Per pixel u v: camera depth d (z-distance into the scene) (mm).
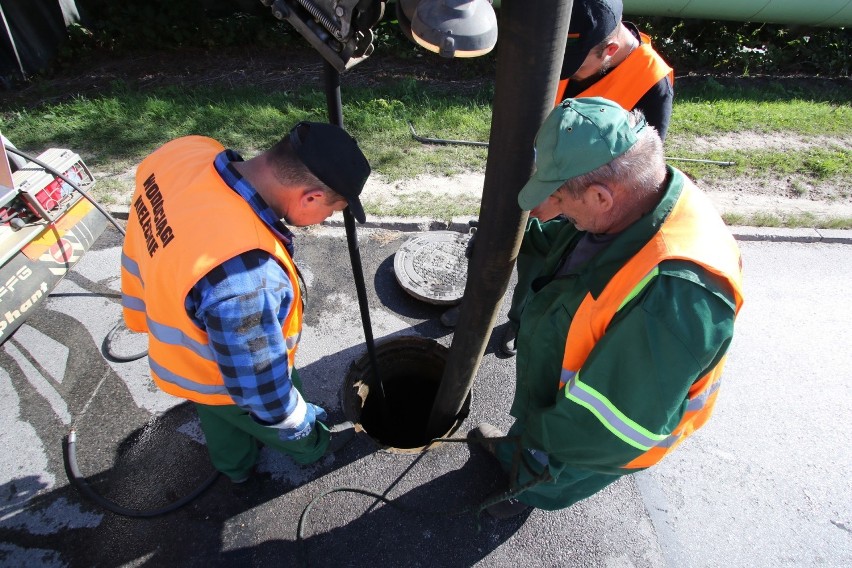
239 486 2549
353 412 2871
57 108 5023
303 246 3855
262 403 1610
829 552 2508
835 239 4258
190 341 1672
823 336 3545
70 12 5996
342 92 5547
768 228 4305
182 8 6195
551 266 2049
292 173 1531
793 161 5137
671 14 6434
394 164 4641
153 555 2326
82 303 3346
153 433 2729
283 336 1620
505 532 2471
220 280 1445
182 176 1687
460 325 2168
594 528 2514
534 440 1854
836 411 3113
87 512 2436
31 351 3055
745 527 2570
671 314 1360
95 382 2926
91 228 3125
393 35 6453
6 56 5496
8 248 2607
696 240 1444
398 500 2541
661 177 1503
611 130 1385
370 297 3529
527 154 1505
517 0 1201
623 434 1525
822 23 6641
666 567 2418
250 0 6480
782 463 2842
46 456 2625
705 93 6414
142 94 5340
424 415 3445
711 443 2910
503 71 1342
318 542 2393
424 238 3896
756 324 3602
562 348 1774
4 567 2264
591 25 2037
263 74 5945
